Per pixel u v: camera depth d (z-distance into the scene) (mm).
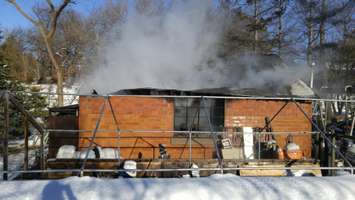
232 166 8469
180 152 9773
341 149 9734
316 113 14789
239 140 9812
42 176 7762
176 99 9875
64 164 7930
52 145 10305
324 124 10969
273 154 9398
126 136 9672
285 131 10148
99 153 8523
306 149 10180
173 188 4242
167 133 9781
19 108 5785
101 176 7980
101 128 9617
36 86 28719
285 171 8367
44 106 20062
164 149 9227
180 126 9906
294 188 4391
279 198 4156
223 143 9398
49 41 22031
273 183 4539
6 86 17094
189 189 4223
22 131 16000
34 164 9469
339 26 24266
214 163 8500
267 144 9578
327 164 8039
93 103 9641
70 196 4004
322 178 4840
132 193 4109
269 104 10133
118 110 9672
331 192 4332
